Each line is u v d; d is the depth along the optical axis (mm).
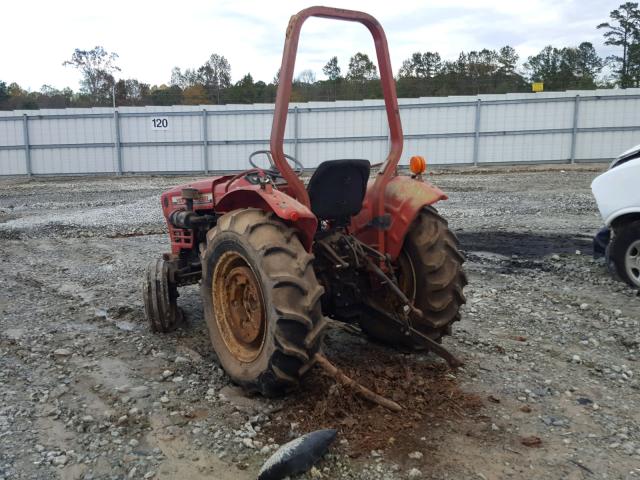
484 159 24203
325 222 4055
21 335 4766
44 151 25062
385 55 3680
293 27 3232
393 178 3975
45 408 3418
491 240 8805
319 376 3594
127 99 40688
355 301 3699
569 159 23766
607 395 3518
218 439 3002
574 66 55375
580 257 7352
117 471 2752
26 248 9172
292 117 24078
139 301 5797
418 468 2713
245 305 3434
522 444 2934
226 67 53750
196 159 24859
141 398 3492
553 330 4711
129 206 14523
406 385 3492
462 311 5211
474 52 52906
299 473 2660
